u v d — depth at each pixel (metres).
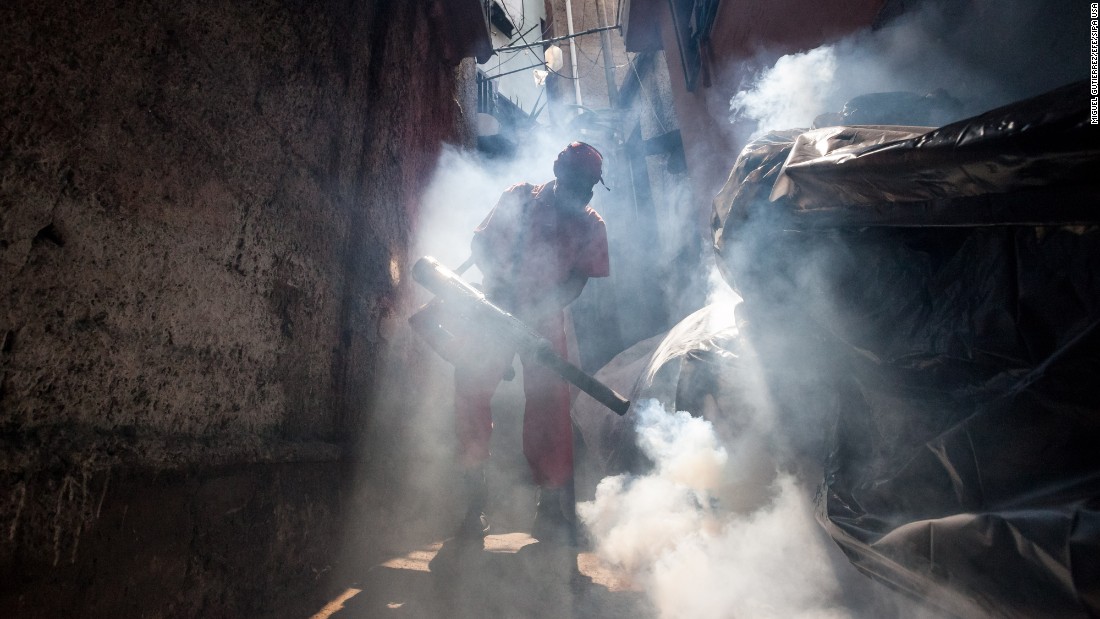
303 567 1.86
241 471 1.57
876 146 1.18
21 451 0.96
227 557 1.47
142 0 1.32
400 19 3.46
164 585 1.25
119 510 1.14
